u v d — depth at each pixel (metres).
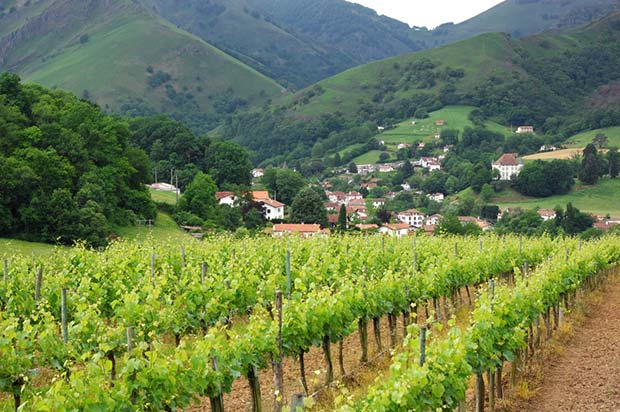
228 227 76.06
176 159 104.12
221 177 104.06
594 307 23.78
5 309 17.14
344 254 22.27
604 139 171.00
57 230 50.12
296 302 12.58
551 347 16.34
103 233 51.66
